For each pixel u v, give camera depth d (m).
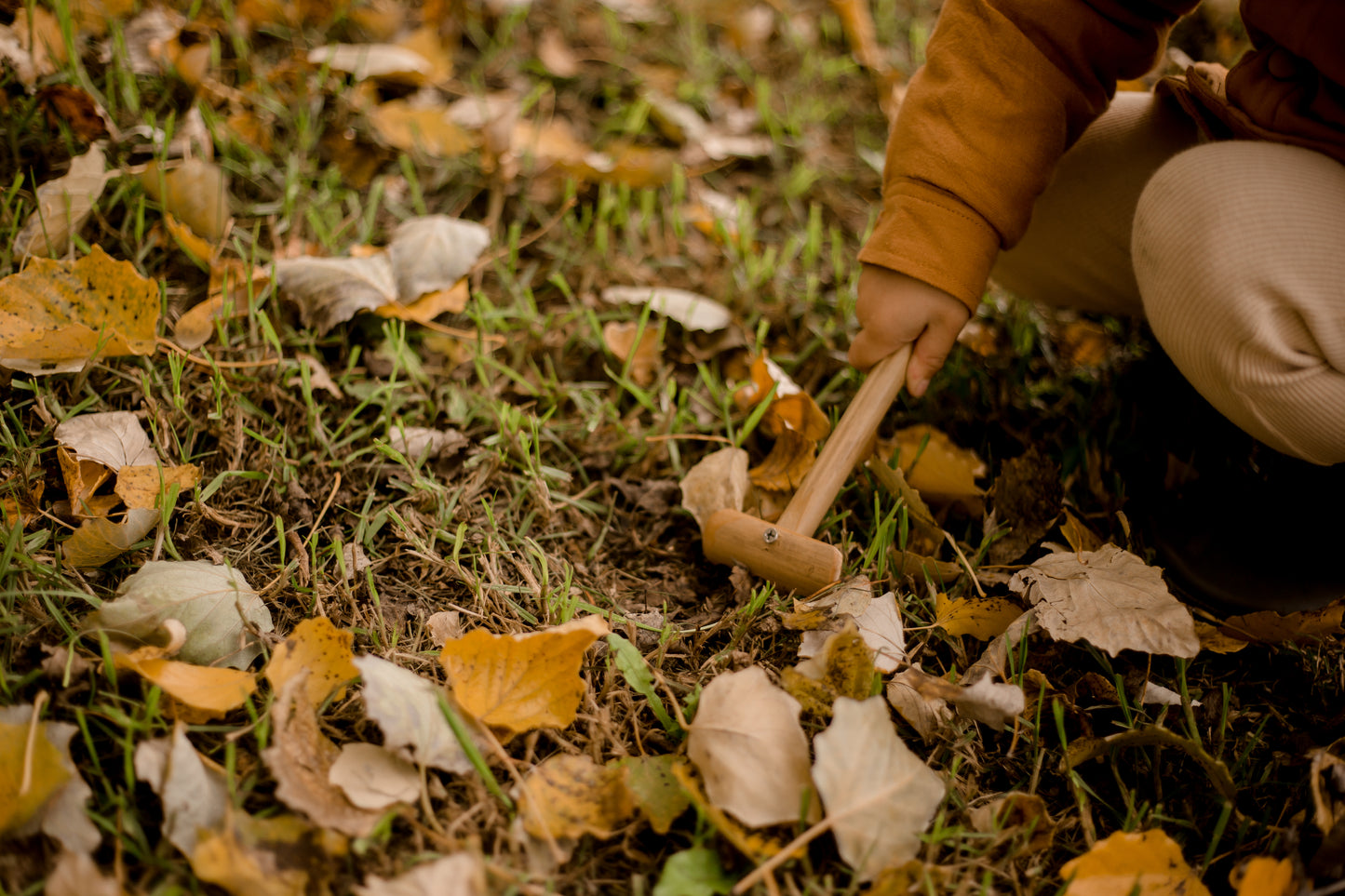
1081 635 0.83
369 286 0.99
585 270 1.09
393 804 0.75
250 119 1.08
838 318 1.08
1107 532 0.94
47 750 0.73
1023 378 1.04
